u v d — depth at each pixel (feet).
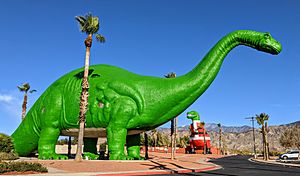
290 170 77.82
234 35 66.03
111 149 71.61
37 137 87.10
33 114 88.02
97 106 74.79
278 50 62.23
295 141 230.07
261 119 160.25
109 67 84.79
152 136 274.57
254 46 63.93
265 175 61.16
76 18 76.07
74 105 78.23
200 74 68.80
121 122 71.41
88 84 73.10
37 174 51.90
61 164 65.92
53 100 81.76
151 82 73.97
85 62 74.13
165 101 70.85
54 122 80.79
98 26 76.28
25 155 93.66
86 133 80.89
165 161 93.30
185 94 69.72
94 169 60.85
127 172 58.54
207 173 65.41
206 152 228.02
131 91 72.84
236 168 85.71
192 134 230.48
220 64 68.03
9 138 88.63
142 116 71.56
